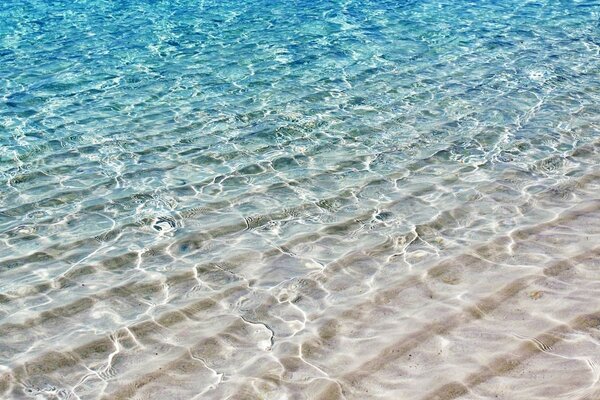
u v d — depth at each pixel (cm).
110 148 929
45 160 896
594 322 520
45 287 626
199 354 528
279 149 911
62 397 488
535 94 1065
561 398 441
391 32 1432
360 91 1109
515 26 1447
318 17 1565
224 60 1283
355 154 886
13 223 745
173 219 743
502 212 718
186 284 624
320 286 610
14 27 1541
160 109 1059
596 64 1194
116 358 527
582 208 712
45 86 1170
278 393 478
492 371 478
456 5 1636
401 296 583
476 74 1168
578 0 1645
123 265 659
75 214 761
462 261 629
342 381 485
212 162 880
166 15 1617
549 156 848
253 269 643
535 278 590
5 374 512
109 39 1437
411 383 476
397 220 716
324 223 720
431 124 970
